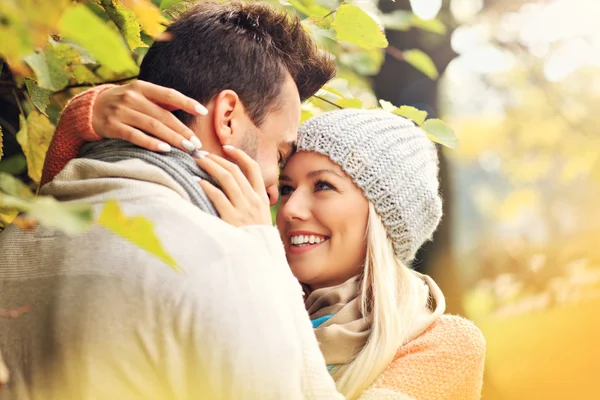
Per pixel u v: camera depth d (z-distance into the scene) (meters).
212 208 1.50
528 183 9.73
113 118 1.53
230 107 1.58
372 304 2.02
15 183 1.08
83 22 0.80
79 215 0.86
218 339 1.27
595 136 7.86
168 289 1.27
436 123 2.22
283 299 1.37
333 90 2.25
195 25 1.61
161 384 1.28
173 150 1.50
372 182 2.01
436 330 2.02
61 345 1.28
